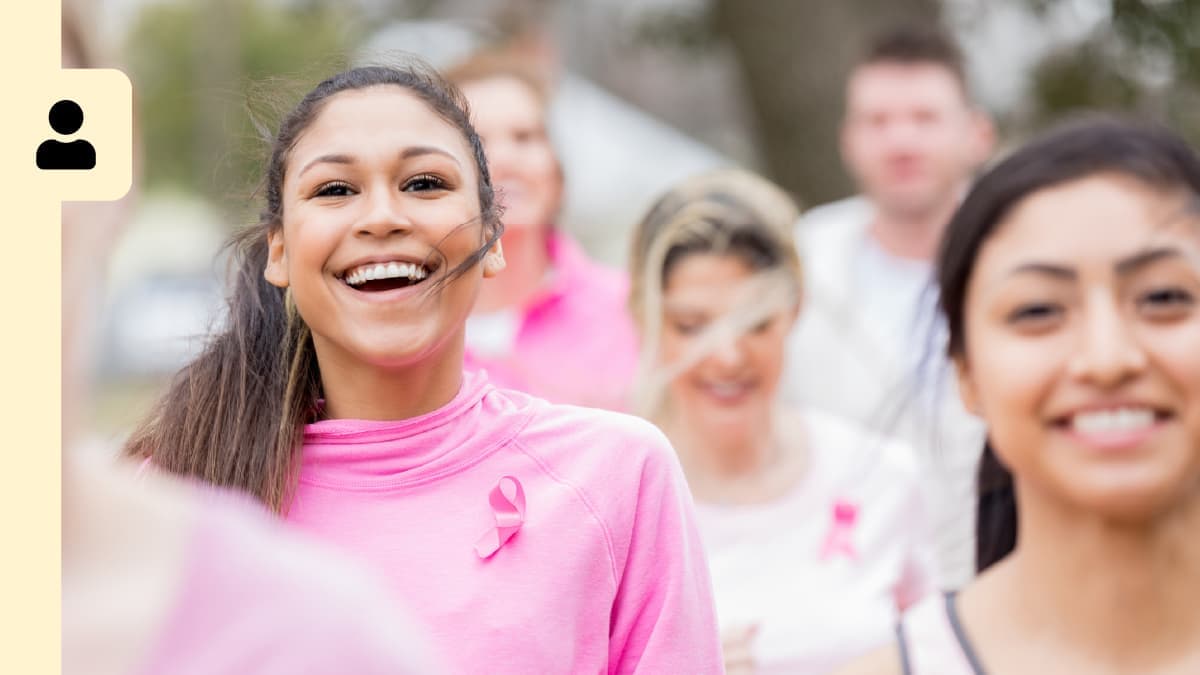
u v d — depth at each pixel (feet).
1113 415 6.91
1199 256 7.00
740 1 32.76
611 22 39.09
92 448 4.45
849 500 13.87
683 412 14.05
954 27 30.81
